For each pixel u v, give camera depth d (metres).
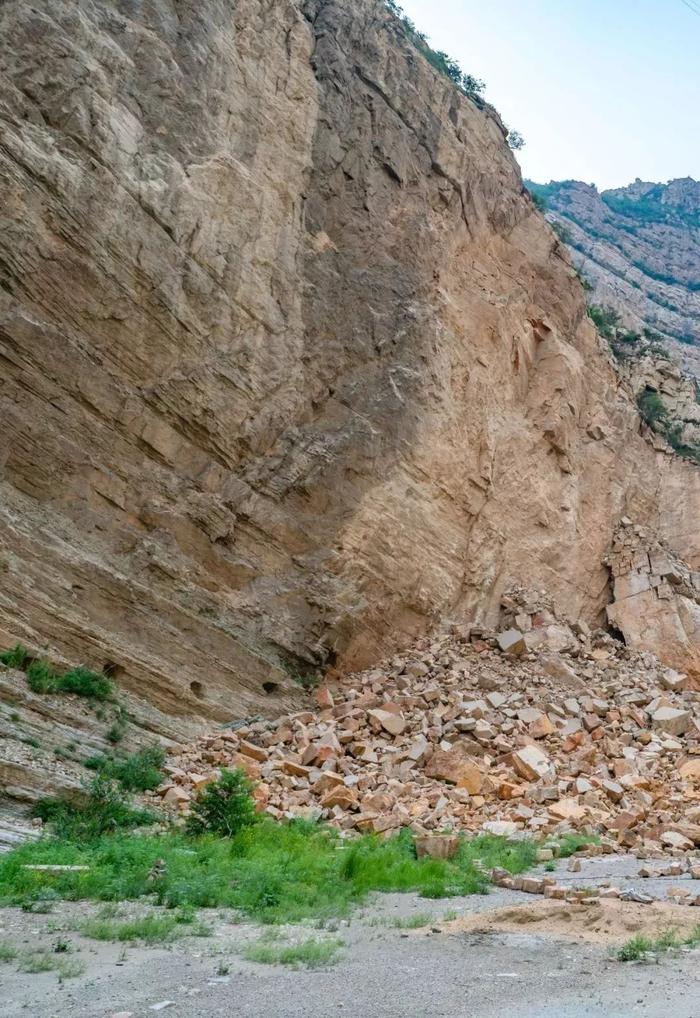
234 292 21.03
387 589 21.86
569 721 19.39
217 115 21.97
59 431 17.08
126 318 18.61
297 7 26.00
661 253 115.44
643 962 6.23
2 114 17.28
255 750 15.79
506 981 5.73
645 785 16.61
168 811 12.73
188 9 22.08
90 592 15.98
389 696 19.39
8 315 16.66
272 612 19.61
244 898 8.45
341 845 11.82
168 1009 4.97
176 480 18.98
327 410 22.62
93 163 18.52
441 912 8.36
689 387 43.22
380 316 24.25
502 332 27.94
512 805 15.04
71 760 12.82
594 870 11.23
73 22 19.09
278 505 20.67
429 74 29.30
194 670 17.27
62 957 6.14
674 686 23.56
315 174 24.53
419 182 27.16
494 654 22.56
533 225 31.88
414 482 23.23
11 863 8.75
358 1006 5.11
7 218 16.91
